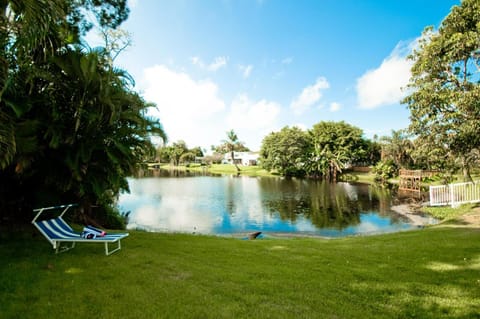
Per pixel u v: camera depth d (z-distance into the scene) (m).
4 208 5.02
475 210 8.91
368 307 2.44
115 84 4.87
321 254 4.21
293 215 12.36
